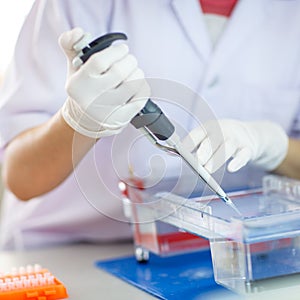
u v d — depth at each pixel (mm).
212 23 1829
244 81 1857
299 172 1796
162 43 1791
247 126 1650
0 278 1384
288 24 1868
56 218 1944
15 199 2033
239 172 1685
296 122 1936
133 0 1773
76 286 1445
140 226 1569
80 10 1745
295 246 1280
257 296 1228
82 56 1312
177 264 1545
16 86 1785
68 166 1657
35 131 1691
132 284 1429
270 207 1397
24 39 1775
